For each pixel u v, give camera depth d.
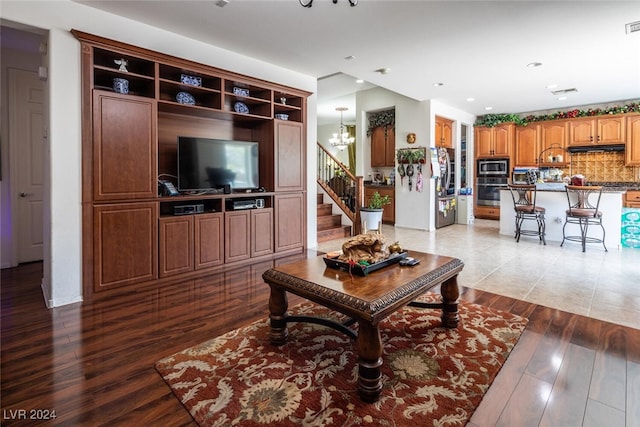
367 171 8.17
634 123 6.61
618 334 2.44
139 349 2.25
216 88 4.07
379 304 1.76
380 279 2.12
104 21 3.17
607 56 4.25
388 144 7.79
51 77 2.88
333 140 10.59
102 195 3.17
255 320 2.72
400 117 7.26
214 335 2.45
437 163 6.98
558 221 5.68
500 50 4.06
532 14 3.17
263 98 4.68
